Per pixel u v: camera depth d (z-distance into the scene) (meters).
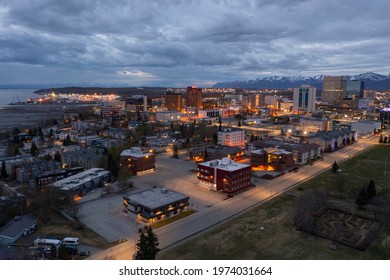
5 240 69.25
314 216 81.31
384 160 150.88
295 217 77.12
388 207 80.62
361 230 74.31
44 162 131.25
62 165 142.25
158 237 72.06
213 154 143.50
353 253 63.94
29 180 120.12
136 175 124.19
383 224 76.19
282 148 148.50
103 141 191.50
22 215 83.12
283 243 68.25
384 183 113.12
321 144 172.25
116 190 105.19
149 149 166.50
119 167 122.88
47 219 81.06
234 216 83.81
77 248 66.62
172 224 79.19
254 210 87.75
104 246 67.94
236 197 98.75
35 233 74.00
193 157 150.38
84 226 77.88
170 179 118.75
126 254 64.56
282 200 95.69
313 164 143.38
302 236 71.44
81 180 105.94
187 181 116.12
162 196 89.25
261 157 132.50
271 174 124.75
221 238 71.06
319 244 67.69
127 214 85.50
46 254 63.47
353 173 126.88
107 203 94.06
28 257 60.72
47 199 86.31
